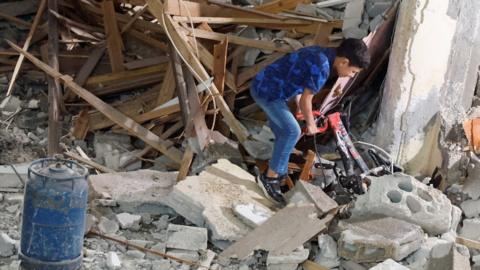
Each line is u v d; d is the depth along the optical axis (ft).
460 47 21.30
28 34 24.48
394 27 21.36
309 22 22.93
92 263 16.57
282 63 18.08
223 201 18.39
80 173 15.93
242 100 22.85
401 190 18.49
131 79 23.53
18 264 15.92
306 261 17.35
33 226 15.57
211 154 20.49
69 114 22.71
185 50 20.33
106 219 18.06
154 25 24.47
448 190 20.66
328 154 21.18
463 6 20.77
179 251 17.30
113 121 21.58
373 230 17.56
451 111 21.72
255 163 20.84
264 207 18.42
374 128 22.15
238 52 22.71
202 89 20.54
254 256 17.35
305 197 18.43
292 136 18.28
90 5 25.17
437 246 17.46
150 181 19.79
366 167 19.99
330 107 21.58
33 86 23.68
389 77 21.07
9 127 21.95
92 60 23.77
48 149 20.80
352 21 22.45
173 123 22.41
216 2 22.74
